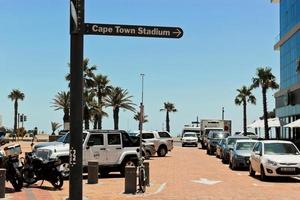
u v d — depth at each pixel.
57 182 18.08
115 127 80.12
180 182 21.14
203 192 17.53
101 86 77.75
